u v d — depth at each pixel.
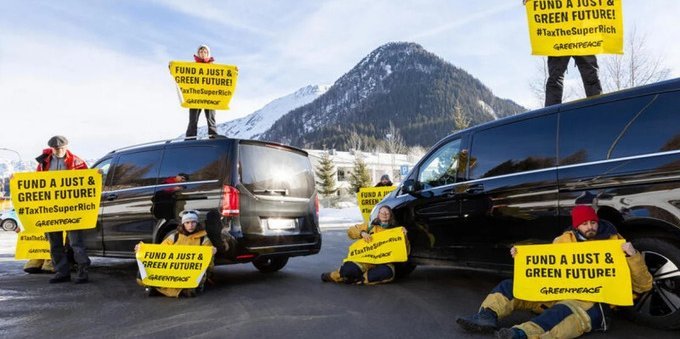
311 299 5.51
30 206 6.50
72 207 6.68
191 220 5.93
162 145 6.94
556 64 6.85
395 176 78.88
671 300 3.85
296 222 6.97
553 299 4.00
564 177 4.49
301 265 8.42
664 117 3.93
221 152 6.33
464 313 4.78
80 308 5.18
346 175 75.19
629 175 4.00
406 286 6.19
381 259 6.30
